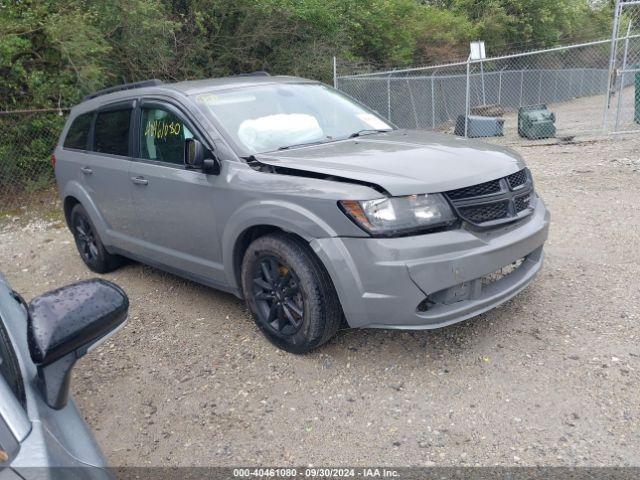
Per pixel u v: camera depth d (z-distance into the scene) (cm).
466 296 348
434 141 418
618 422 301
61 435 173
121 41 1108
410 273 323
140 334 449
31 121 975
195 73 1298
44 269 651
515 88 2250
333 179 350
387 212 327
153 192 462
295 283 369
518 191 378
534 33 2844
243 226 385
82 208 581
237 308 476
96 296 177
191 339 432
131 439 327
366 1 1777
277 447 307
